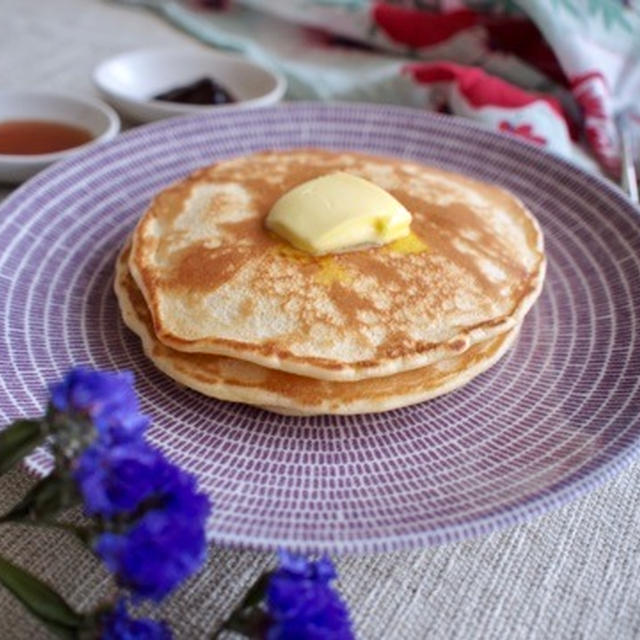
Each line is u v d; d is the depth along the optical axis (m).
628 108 0.39
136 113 0.38
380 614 0.19
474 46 0.42
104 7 0.50
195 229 0.25
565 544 0.21
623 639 0.18
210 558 0.20
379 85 0.40
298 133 0.34
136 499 0.15
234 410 0.23
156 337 0.23
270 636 0.15
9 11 0.49
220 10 0.49
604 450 0.21
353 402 0.22
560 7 0.38
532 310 0.27
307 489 0.20
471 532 0.18
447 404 0.23
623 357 0.24
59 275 0.27
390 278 0.24
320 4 0.45
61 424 0.16
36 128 0.36
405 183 0.28
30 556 0.20
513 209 0.28
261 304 0.23
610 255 0.28
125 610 0.17
